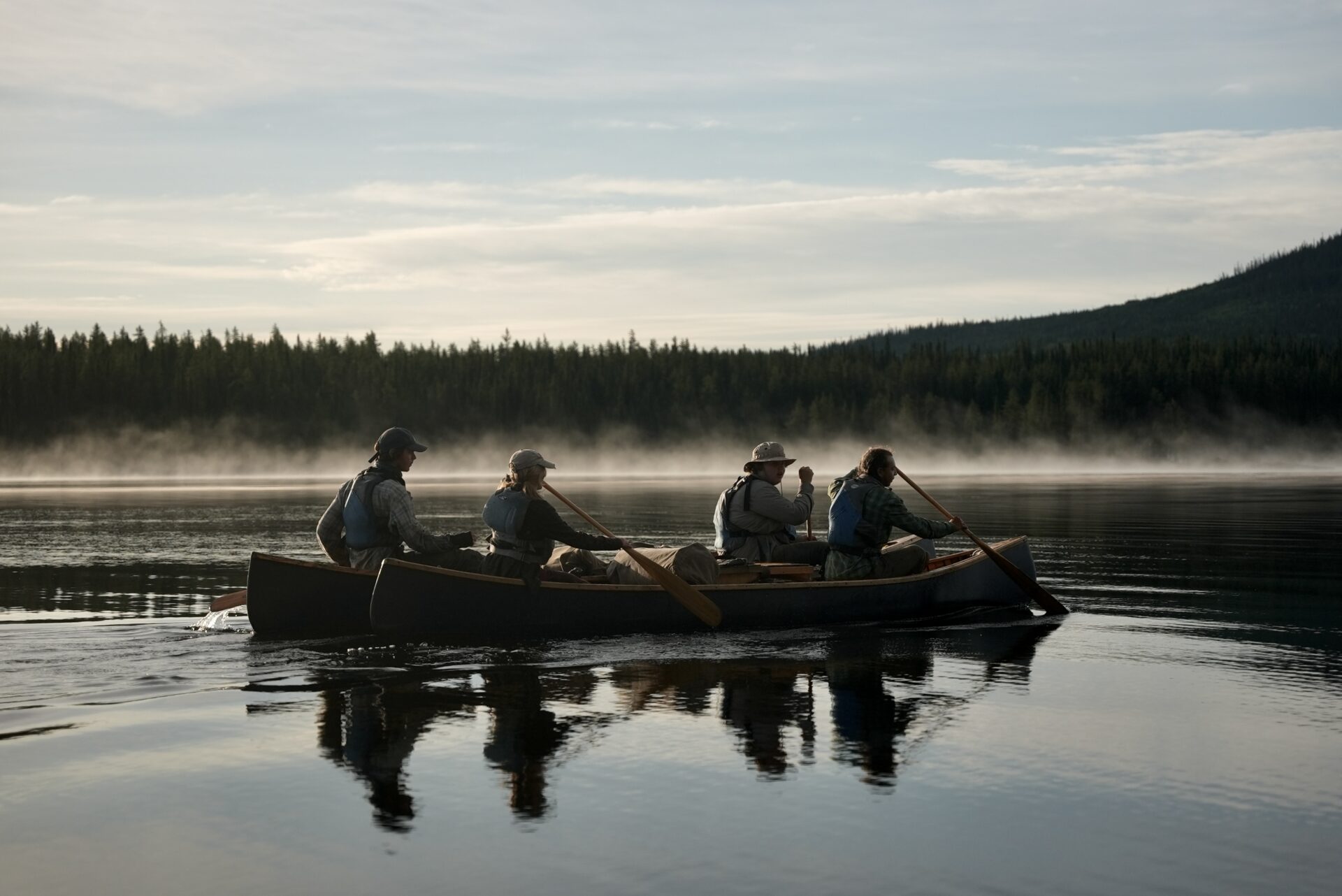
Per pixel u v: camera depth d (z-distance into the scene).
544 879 3.76
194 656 7.50
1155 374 124.81
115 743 5.38
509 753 5.19
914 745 5.30
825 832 4.16
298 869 3.84
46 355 111.56
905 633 8.59
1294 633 8.52
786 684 6.68
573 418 117.44
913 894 3.63
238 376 113.06
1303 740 5.36
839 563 9.34
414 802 4.52
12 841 4.12
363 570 8.48
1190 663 7.35
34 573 12.74
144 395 109.62
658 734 5.51
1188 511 25.84
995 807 4.43
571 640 8.20
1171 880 3.73
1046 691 6.46
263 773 4.90
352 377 116.50
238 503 32.38
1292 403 123.50
